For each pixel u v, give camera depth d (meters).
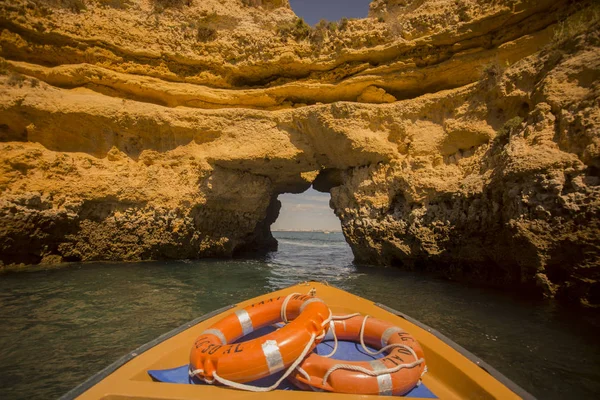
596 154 6.70
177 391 2.61
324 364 2.85
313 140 14.61
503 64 11.72
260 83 15.72
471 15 12.12
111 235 13.21
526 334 5.32
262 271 12.16
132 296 7.69
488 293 8.25
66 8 13.74
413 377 2.83
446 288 8.94
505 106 10.55
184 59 14.86
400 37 13.41
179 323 5.85
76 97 13.09
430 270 11.80
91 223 12.96
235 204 16.36
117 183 13.36
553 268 7.16
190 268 12.19
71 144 13.33
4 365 4.18
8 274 9.91
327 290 5.83
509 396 2.65
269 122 14.66
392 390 2.68
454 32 12.34
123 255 13.40
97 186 12.97
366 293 8.32
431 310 6.73
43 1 13.27
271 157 14.54
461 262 10.55
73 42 13.58
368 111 13.37
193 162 14.53
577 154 7.17
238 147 14.58
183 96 14.74
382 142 13.26
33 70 13.07
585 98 7.48
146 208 13.83
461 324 5.83
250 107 15.42
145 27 14.61
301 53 14.68
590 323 5.81
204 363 2.87
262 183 16.48
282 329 3.01
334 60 14.35
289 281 10.08
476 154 11.00
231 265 13.66
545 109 8.29
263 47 14.91
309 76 15.02
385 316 4.60
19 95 12.08
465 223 10.21
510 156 8.34
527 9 11.11
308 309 3.36
